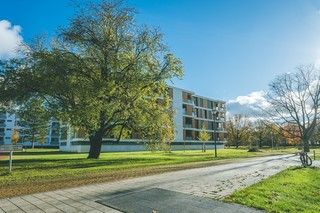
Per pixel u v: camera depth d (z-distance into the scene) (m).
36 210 7.48
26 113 26.84
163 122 28.86
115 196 9.01
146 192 9.51
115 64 26.36
